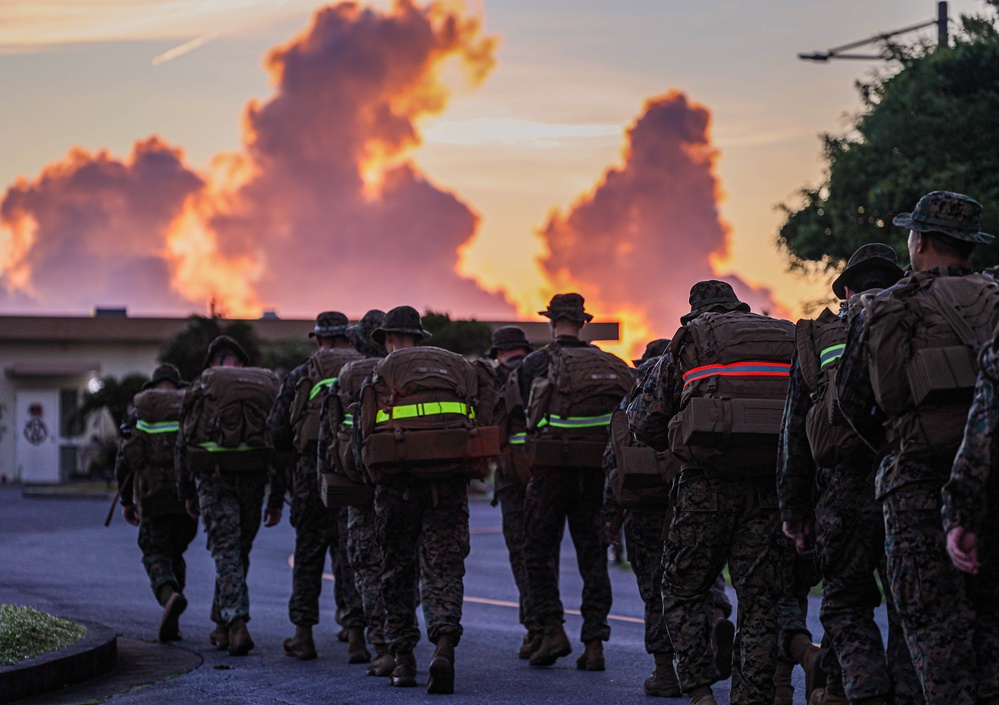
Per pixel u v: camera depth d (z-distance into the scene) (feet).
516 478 44.55
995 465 20.26
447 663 35.58
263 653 44.68
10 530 109.19
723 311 31.40
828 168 106.83
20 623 39.88
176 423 47.24
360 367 40.40
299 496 43.45
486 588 70.79
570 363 40.60
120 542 97.09
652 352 41.50
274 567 82.69
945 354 21.61
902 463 22.09
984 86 102.68
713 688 36.45
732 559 29.37
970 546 20.31
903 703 24.06
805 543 26.71
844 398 23.21
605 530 37.93
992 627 21.97
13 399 244.01
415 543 37.83
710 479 29.19
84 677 38.19
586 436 40.11
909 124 100.73
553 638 40.96
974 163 99.66
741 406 28.40
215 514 45.14
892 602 24.30
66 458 244.63
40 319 243.40
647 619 35.58
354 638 42.50
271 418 44.50
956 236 23.04
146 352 246.88
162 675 39.55
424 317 189.98
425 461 36.47
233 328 187.42
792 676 38.09
